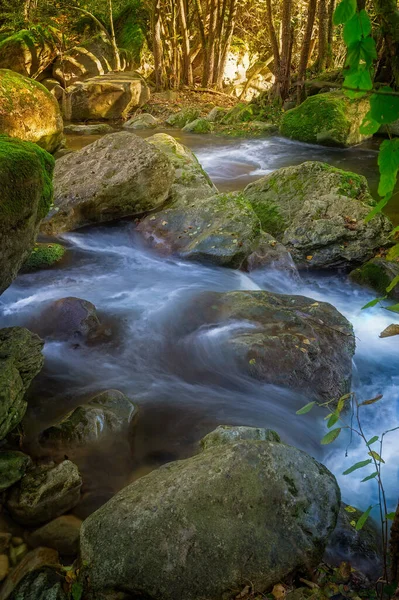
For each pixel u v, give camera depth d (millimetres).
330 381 4059
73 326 4652
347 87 1163
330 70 14484
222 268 5980
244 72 19891
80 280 5715
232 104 16078
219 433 3264
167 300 5176
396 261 5887
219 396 3994
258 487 2580
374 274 5777
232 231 6152
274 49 14109
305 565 2438
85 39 16344
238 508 2514
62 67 15273
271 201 7090
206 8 18000
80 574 2463
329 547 2752
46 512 2891
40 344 3766
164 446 3508
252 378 4078
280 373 4055
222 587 2330
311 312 4707
